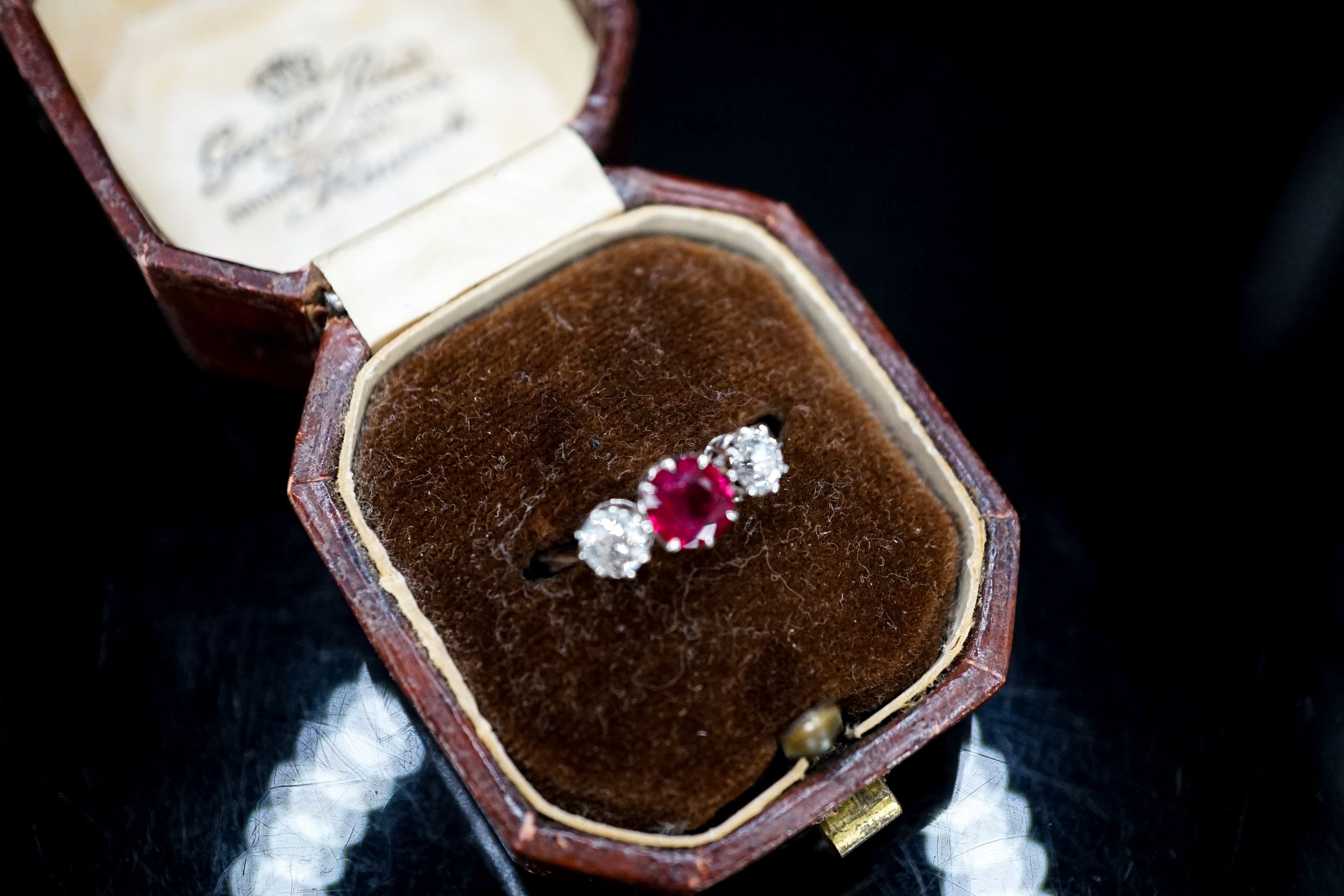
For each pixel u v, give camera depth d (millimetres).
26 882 163
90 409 179
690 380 164
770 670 157
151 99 190
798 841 166
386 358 161
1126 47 200
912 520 162
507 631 156
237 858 165
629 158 190
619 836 150
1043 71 199
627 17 180
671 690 156
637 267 167
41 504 175
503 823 149
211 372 182
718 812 154
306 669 171
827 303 166
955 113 197
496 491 159
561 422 162
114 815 166
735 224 167
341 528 155
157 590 173
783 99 197
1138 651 176
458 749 150
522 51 197
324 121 192
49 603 172
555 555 159
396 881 165
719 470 158
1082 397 185
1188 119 198
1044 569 178
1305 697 175
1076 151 196
